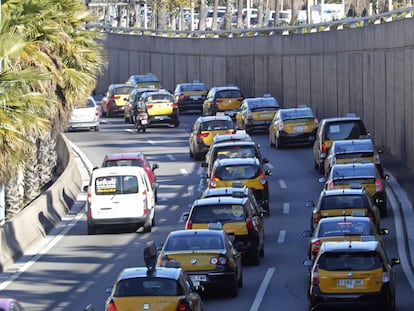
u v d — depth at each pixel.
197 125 109.62
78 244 69.06
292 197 85.31
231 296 51.56
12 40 59.25
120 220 72.00
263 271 58.66
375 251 45.78
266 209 77.38
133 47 198.25
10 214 78.25
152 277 39.62
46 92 75.94
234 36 172.12
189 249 50.47
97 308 49.34
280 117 111.94
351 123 94.25
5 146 56.81
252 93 157.38
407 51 96.25
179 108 155.62
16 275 59.16
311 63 135.00
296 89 141.38
